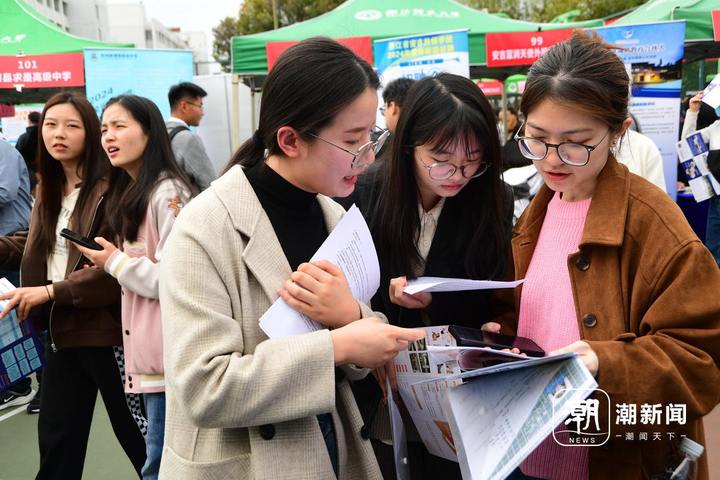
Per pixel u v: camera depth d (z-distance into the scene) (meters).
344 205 1.70
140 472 2.43
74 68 7.47
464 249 1.56
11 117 8.84
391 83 3.04
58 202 2.53
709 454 2.67
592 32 1.34
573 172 1.21
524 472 1.46
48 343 2.39
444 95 1.42
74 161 2.47
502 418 1.06
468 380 1.14
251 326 1.13
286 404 1.05
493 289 1.57
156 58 6.89
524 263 1.43
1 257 2.71
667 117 4.26
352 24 6.05
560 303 1.34
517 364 0.98
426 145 1.44
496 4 22.14
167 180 2.18
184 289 1.08
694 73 8.02
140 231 2.16
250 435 1.11
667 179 4.34
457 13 6.30
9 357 2.24
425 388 1.26
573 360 0.96
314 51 1.12
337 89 1.09
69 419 2.37
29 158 4.36
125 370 2.16
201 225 1.12
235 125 6.08
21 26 8.12
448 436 1.30
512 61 6.14
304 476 1.12
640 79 4.24
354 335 1.09
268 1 22.62
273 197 1.23
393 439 1.30
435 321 1.60
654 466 1.25
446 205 1.58
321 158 1.14
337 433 1.22
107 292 2.24
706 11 5.54
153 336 2.07
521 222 1.48
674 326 1.15
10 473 3.03
